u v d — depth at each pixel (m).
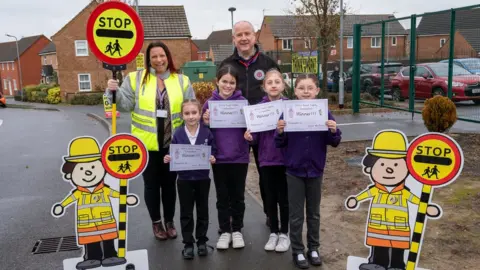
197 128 4.41
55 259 4.44
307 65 14.57
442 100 8.74
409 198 3.40
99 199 3.75
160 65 4.59
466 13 13.91
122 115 18.05
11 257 4.50
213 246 4.64
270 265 4.16
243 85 4.90
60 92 36.47
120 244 3.78
